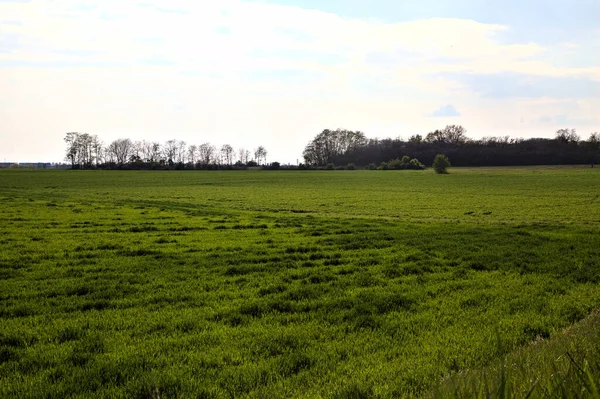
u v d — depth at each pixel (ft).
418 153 609.83
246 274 43.70
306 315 31.19
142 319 29.84
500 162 560.20
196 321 29.53
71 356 23.22
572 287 39.50
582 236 69.41
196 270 45.06
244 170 492.95
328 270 45.80
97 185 256.73
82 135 517.96
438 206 149.89
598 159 549.54
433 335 27.61
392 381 20.39
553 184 269.64
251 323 29.43
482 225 87.61
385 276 43.57
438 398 11.55
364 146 633.20
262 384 20.70
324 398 18.47
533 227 83.20
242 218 98.78
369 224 88.12
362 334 27.58
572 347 17.58
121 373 21.17
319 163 616.39
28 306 32.17
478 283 40.86
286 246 60.34
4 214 95.30
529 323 29.40
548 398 10.46
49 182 274.57
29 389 19.60
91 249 56.65
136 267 46.01
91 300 34.12
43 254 51.85
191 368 22.03
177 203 146.51
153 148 568.00
